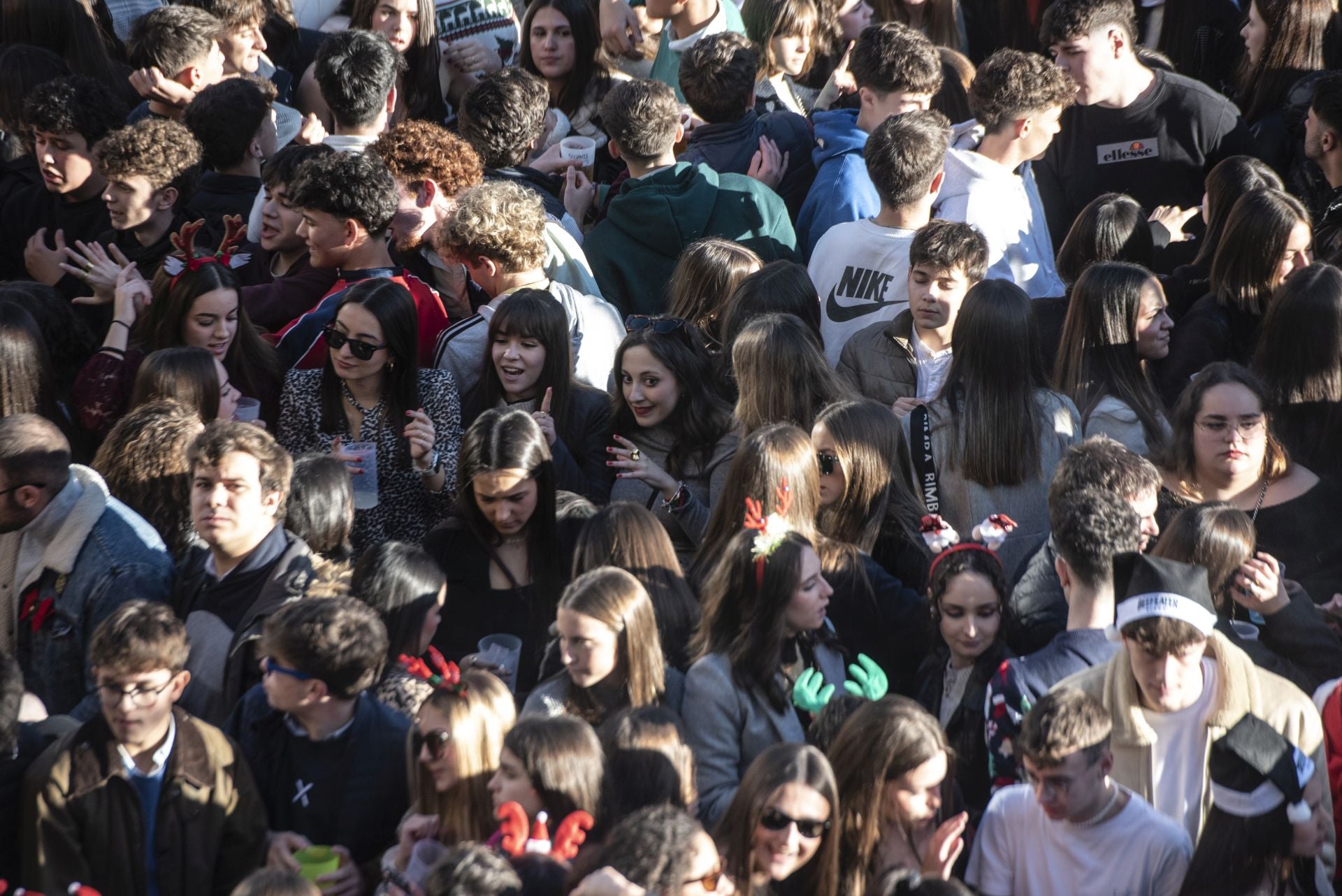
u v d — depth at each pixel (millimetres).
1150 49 25578
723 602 12602
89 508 13359
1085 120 21797
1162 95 21500
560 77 23672
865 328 17406
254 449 13031
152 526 13766
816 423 14672
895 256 18125
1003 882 11266
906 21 26531
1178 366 17547
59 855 11344
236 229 17297
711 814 11898
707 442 16219
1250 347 17906
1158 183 21766
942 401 15438
